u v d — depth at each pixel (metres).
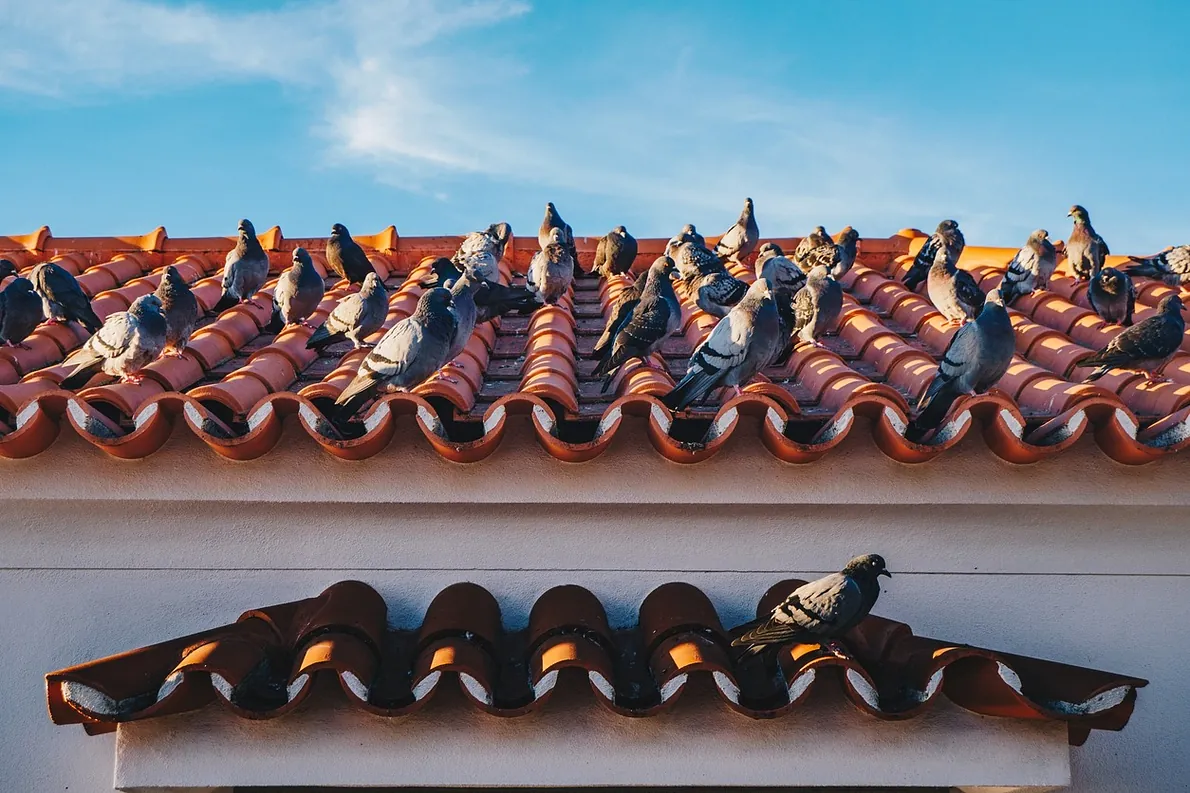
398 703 3.85
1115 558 4.50
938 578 4.50
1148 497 4.32
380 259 8.80
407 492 4.30
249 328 6.57
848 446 4.29
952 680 3.92
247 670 3.81
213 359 5.77
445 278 7.56
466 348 5.68
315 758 3.88
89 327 6.31
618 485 4.29
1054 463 4.30
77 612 4.47
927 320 6.81
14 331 6.05
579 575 4.46
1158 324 5.22
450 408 4.39
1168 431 4.17
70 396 4.10
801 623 3.80
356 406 4.64
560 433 4.30
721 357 4.84
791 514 4.44
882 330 6.22
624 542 4.46
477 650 3.96
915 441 4.27
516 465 4.29
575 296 8.36
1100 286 6.70
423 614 4.45
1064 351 5.74
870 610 4.22
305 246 8.81
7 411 4.29
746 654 3.93
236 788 4.32
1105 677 3.84
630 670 4.13
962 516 4.45
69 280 6.33
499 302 6.12
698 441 4.31
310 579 4.47
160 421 4.14
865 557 3.99
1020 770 3.92
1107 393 4.53
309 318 7.01
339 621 4.04
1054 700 3.83
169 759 3.84
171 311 5.42
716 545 4.46
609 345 5.78
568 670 3.92
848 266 8.25
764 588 4.48
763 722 3.92
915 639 4.09
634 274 8.84
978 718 3.93
